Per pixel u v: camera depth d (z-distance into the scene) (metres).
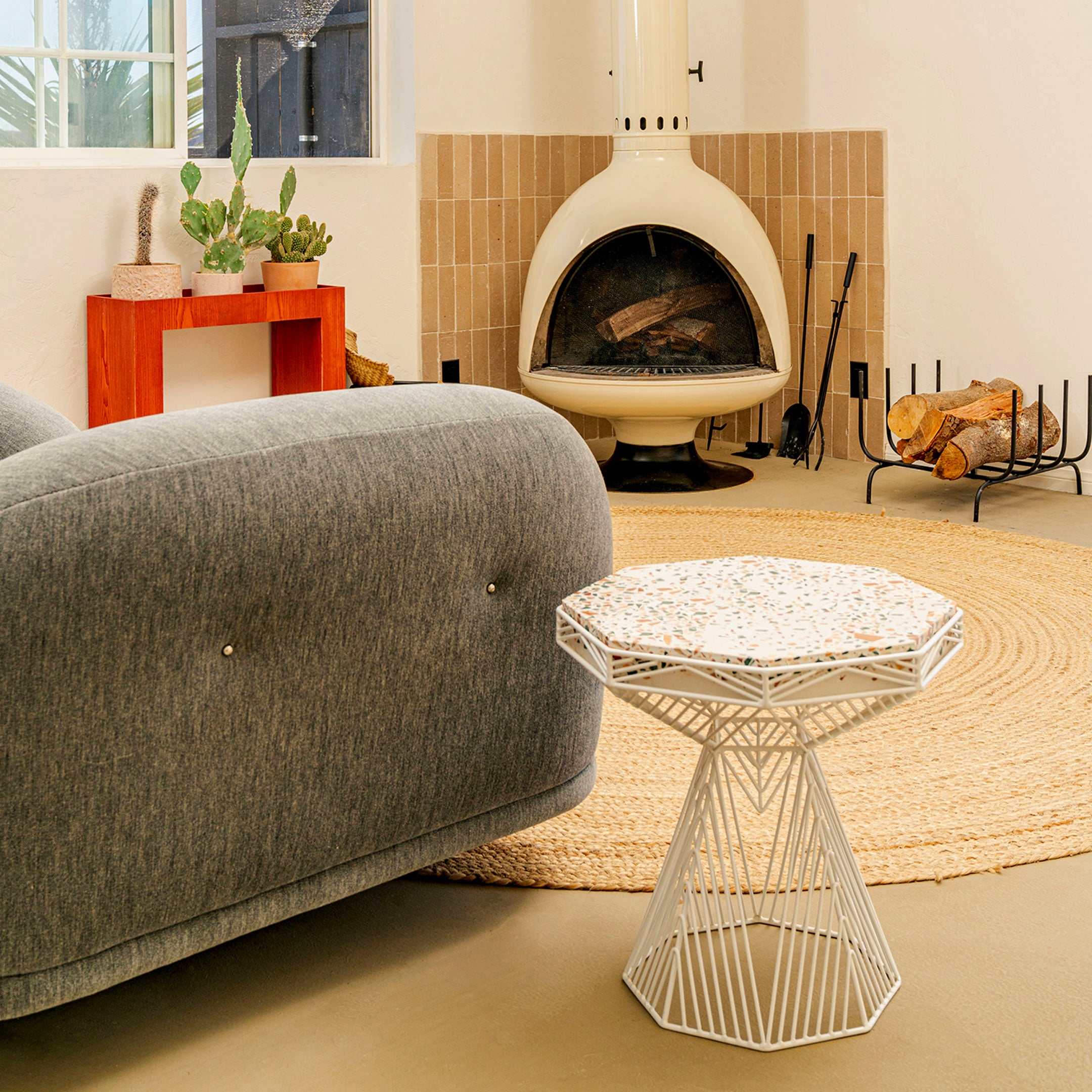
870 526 3.78
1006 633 2.86
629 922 1.71
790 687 1.23
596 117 5.03
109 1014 1.50
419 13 4.41
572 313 4.44
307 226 3.94
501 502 1.52
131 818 1.30
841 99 4.57
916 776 2.14
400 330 4.53
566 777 1.71
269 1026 1.47
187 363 3.96
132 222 3.75
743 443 5.08
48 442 1.33
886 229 4.52
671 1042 1.44
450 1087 1.36
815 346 4.80
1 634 1.19
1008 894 1.76
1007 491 4.23
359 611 1.42
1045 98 4.04
